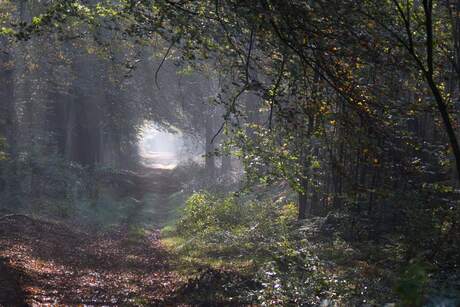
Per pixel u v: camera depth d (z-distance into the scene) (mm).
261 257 16359
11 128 29922
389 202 14414
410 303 5223
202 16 10969
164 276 14992
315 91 11133
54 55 28422
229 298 11273
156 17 11344
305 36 10102
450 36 14672
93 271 15312
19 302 10211
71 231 23312
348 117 11289
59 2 11930
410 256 12727
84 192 33500
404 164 12078
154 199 39875
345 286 10930
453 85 13891
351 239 16578
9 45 26141
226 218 23031
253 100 23719
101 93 38906
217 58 12312
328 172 17438
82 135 43219
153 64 37750
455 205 12812
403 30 11406
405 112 11312
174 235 24609
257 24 10156
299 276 11945
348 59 10594
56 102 40094
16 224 21375
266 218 21344
